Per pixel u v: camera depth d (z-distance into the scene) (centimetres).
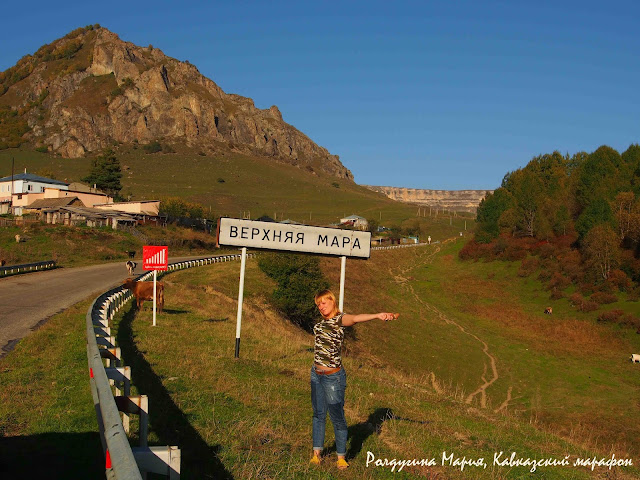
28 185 9081
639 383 3541
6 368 990
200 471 561
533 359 4109
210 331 1736
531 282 6862
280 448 661
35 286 2930
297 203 19888
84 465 561
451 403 1184
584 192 8519
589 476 769
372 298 5559
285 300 3506
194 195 18325
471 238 10044
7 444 612
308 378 1138
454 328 4972
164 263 1752
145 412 507
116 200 11306
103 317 1386
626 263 6106
